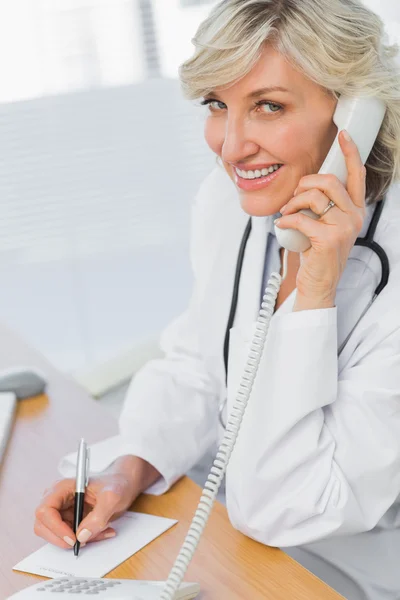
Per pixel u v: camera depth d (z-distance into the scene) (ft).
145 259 9.22
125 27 8.34
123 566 3.18
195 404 4.28
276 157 3.38
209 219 4.51
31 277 8.95
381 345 3.57
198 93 3.38
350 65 3.27
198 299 4.56
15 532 3.44
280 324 3.40
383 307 3.62
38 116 8.36
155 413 4.12
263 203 3.54
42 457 4.00
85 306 9.25
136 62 8.46
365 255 3.76
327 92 3.35
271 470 3.33
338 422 3.44
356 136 3.36
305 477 3.34
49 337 9.27
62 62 8.29
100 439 4.12
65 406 4.50
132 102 8.55
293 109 3.32
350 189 3.35
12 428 4.28
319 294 3.39
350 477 3.38
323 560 3.77
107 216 8.81
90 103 8.45
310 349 3.34
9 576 3.16
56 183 8.55
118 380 5.34
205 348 4.42
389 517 3.77
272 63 3.22
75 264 9.03
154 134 8.70
